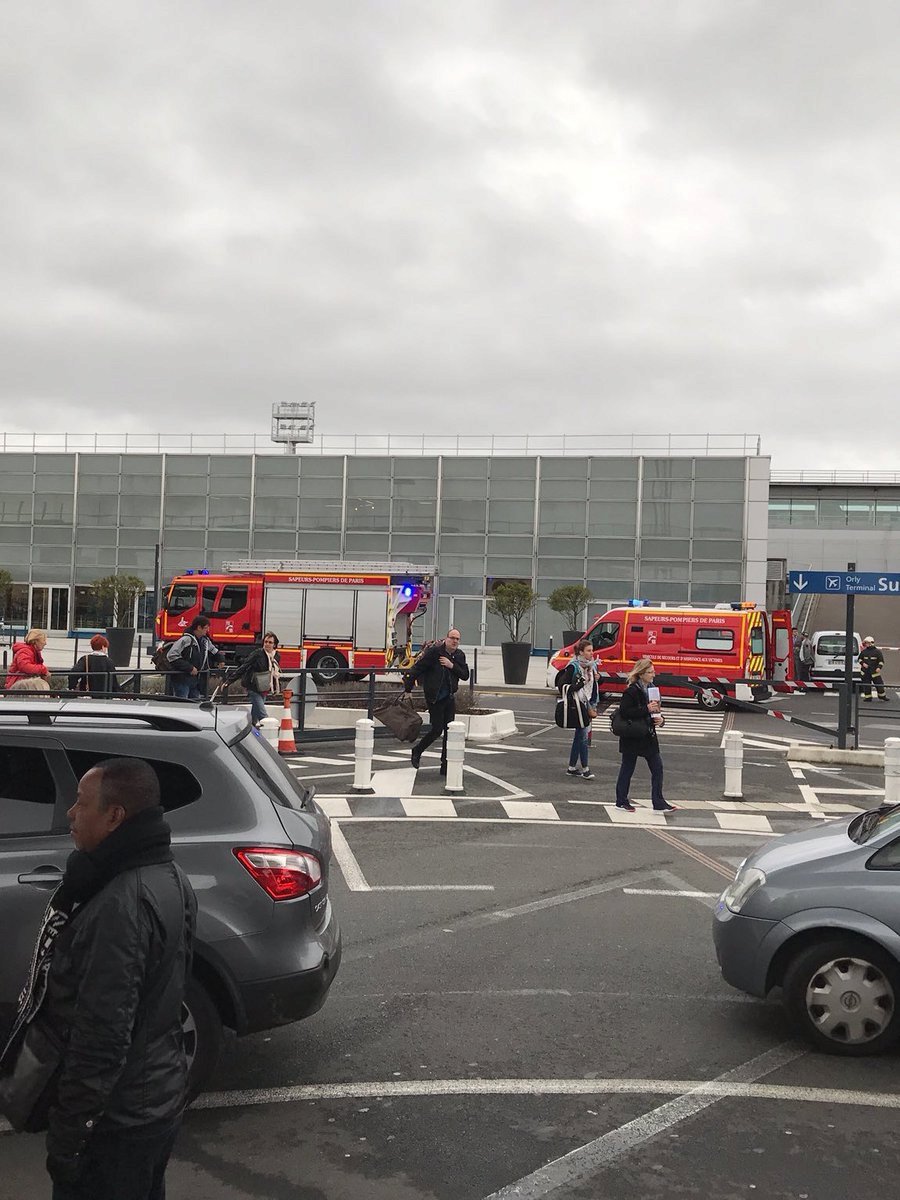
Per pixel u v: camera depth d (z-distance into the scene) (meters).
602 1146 4.39
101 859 2.80
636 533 43.12
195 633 16.08
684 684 25.41
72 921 2.80
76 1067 2.63
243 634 30.38
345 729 18.05
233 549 45.44
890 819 6.01
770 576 45.34
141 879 2.80
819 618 58.81
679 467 42.91
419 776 14.74
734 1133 4.54
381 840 10.73
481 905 8.32
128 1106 2.74
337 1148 4.32
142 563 45.94
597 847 10.62
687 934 7.64
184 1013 4.41
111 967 2.69
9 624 46.62
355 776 13.38
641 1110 4.75
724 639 26.81
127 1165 2.74
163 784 4.66
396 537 44.62
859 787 15.06
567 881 9.16
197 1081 4.43
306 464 45.06
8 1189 3.94
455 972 6.68
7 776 4.57
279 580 30.20
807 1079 5.15
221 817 4.65
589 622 43.53
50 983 2.77
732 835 11.44
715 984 6.56
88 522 46.31
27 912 4.33
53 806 4.54
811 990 5.50
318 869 4.80
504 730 19.89
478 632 44.28
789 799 13.91
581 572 43.56
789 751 17.55
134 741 4.67
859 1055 5.45
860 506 71.56
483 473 44.16
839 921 5.45
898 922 5.40
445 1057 5.31
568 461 43.66
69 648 40.56
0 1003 4.29
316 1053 5.32
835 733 17.64
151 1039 2.79
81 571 46.38
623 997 6.29
